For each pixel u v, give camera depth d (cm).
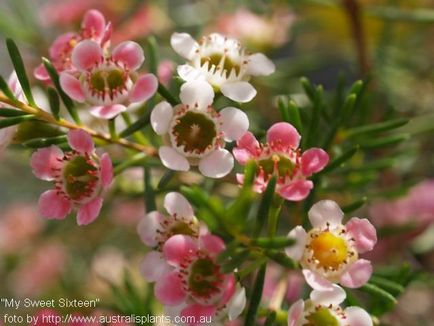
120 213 34
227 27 31
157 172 26
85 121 24
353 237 21
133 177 28
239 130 21
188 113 21
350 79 36
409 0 32
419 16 29
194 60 22
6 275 36
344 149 25
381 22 33
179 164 21
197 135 21
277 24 32
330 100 30
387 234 27
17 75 21
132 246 35
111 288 27
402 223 29
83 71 21
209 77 22
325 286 20
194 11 34
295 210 23
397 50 34
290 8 32
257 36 31
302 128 24
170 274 20
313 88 25
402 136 25
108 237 35
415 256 30
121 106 21
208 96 21
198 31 33
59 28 33
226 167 21
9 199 43
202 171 21
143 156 23
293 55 38
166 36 33
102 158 21
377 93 31
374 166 25
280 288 23
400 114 33
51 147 21
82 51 21
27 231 36
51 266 35
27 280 35
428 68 35
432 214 29
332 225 21
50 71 21
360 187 27
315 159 21
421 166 32
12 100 21
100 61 21
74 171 21
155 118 21
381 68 32
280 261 20
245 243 20
